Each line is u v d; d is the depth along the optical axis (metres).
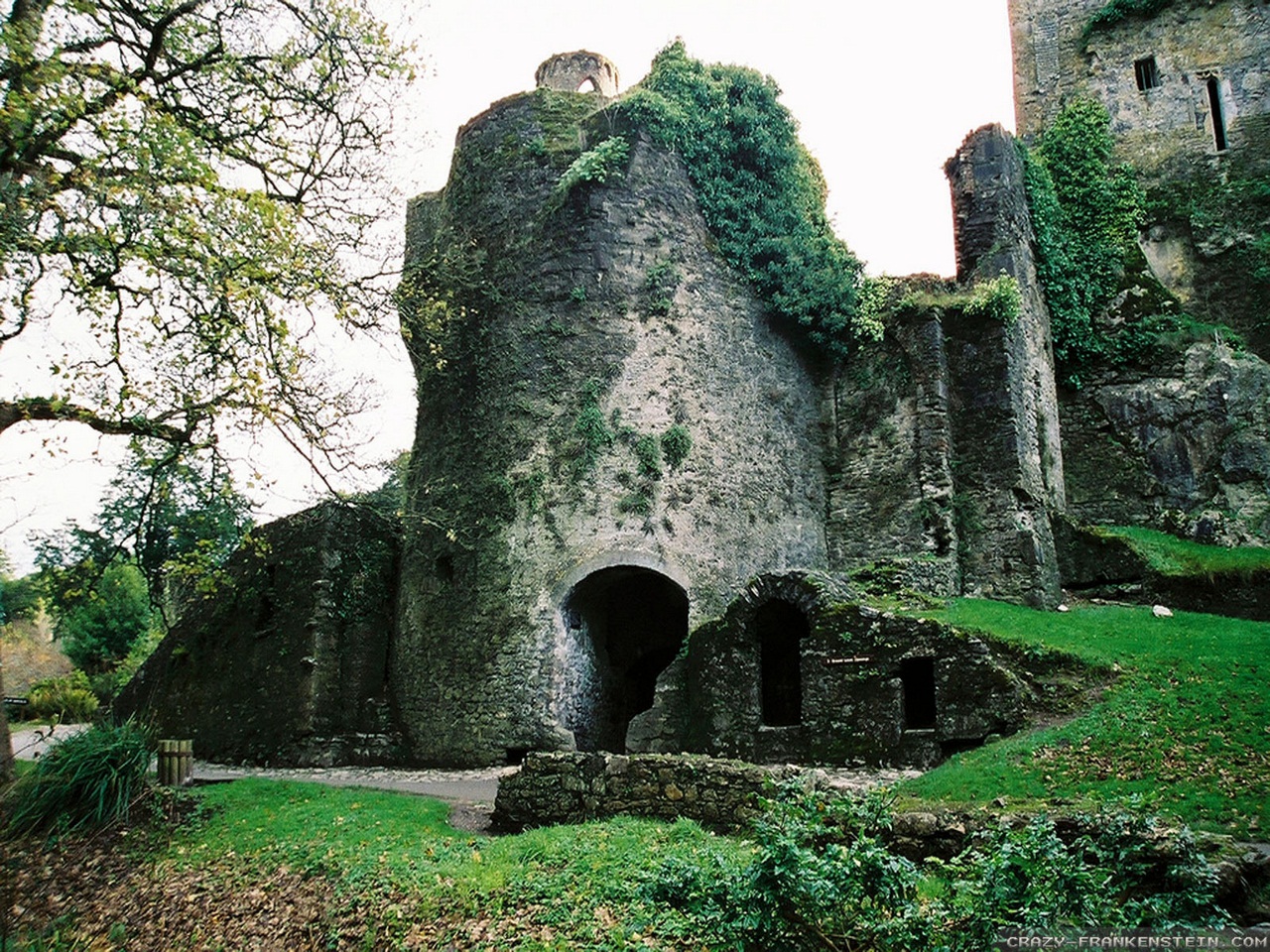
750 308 18.77
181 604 23.34
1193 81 24.75
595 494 16.48
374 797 12.01
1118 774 9.30
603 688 16.98
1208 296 23.22
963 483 18.06
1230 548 19.14
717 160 19.06
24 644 32.06
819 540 18.72
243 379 10.95
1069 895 5.02
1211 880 5.37
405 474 19.45
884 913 5.21
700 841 8.16
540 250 17.92
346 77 13.09
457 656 16.86
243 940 8.16
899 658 11.97
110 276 10.84
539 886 7.73
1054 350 22.11
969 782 9.79
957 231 20.02
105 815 11.09
